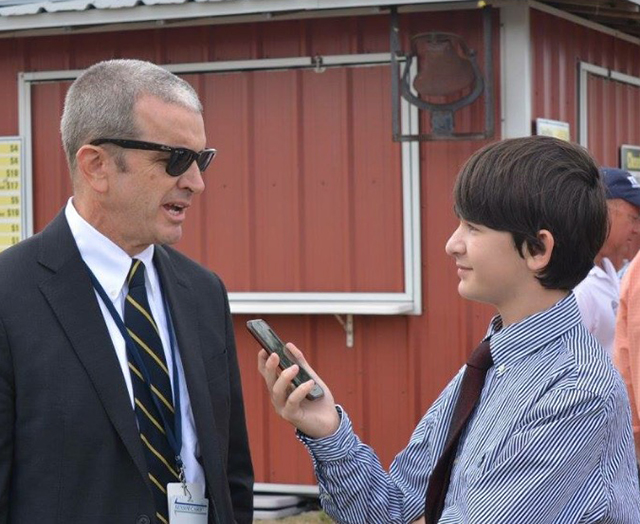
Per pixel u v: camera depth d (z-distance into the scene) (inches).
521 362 74.2
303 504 241.3
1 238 251.0
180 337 96.1
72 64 245.4
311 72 229.3
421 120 222.4
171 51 238.1
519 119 218.4
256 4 216.7
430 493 79.3
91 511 86.8
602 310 156.0
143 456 88.7
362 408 229.0
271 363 83.4
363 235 227.5
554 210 73.2
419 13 223.1
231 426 105.3
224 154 235.8
